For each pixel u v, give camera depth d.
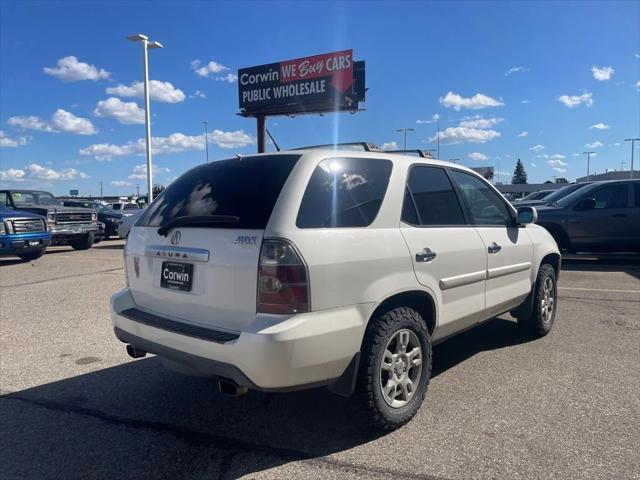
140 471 3.04
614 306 7.10
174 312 3.42
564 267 11.09
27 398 4.13
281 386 2.84
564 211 11.43
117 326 3.76
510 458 3.09
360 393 3.26
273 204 3.02
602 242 11.16
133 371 4.74
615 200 11.20
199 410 3.88
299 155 3.29
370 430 3.39
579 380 4.34
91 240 17.47
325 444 3.32
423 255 3.64
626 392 4.07
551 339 5.55
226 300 3.04
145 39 21.89
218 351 2.93
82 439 3.44
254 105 31.12
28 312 7.18
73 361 5.04
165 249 3.42
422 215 3.83
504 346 5.34
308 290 2.88
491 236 4.59
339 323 3.01
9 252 13.18
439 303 3.83
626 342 5.41
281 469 3.03
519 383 4.29
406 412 3.48
